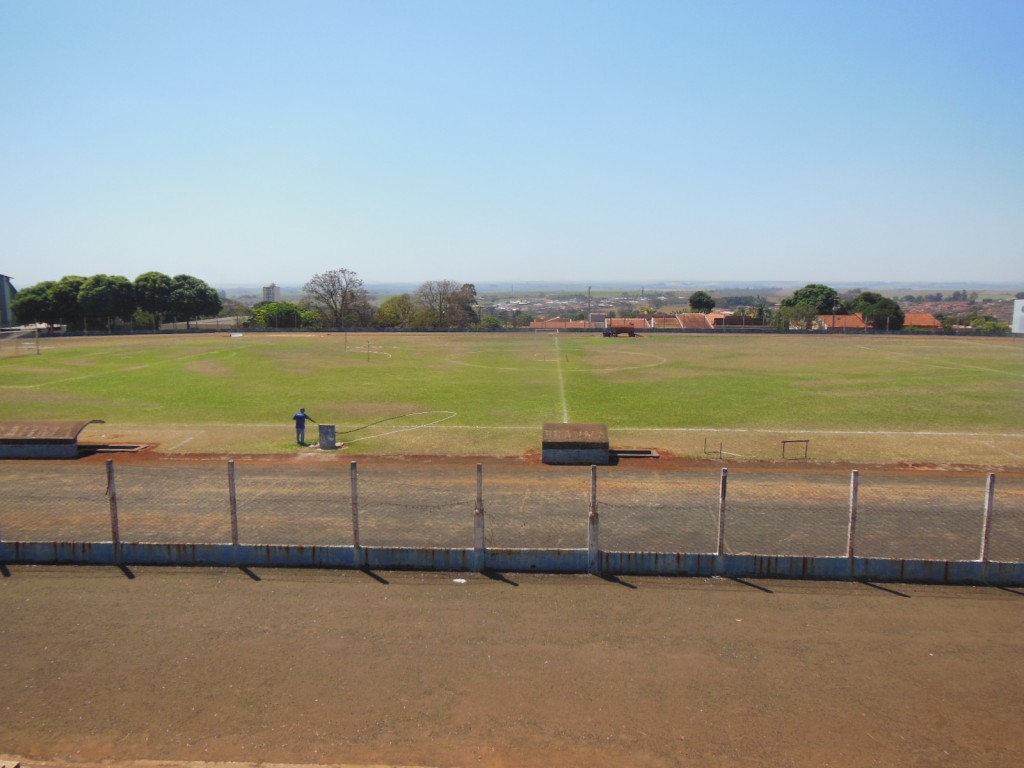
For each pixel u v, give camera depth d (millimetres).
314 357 63312
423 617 13570
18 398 39875
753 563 15195
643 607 13961
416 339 87875
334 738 10297
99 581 15000
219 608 13898
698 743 10211
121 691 11375
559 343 81500
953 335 92938
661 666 12055
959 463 25141
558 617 13586
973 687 11555
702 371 53312
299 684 11547
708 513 19219
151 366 55312
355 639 12836
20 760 9844
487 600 14219
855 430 31203
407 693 11320
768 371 53125
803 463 24922
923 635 13047
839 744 10219
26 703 11102
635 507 19766
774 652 12484
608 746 10141
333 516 18953
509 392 42438
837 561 15070
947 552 16594
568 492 21188
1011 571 14891
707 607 13969
